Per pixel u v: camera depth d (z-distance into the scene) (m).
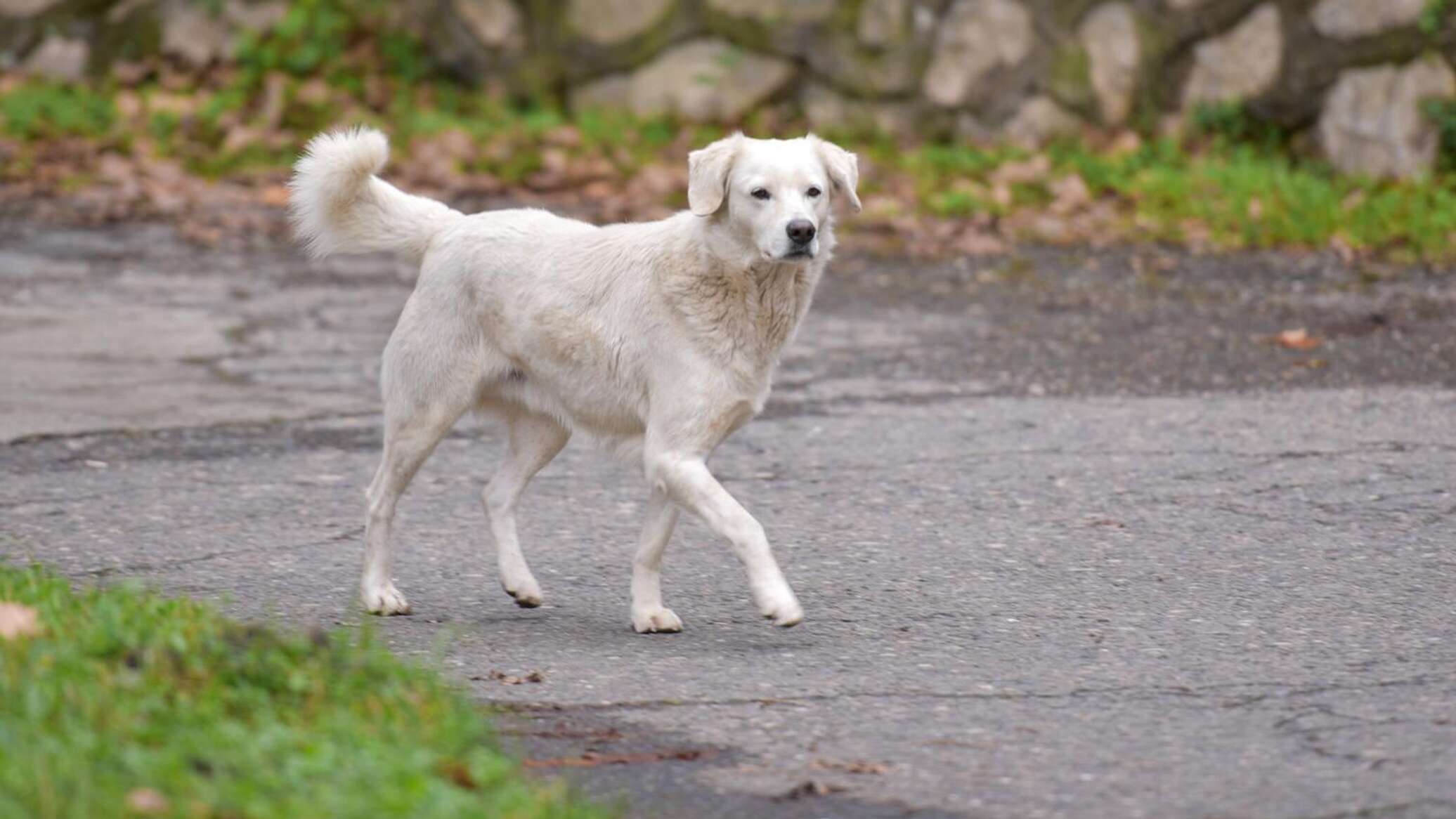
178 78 26.48
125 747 6.16
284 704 6.87
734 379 8.78
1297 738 7.34
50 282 18.75
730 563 10.34
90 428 13.38
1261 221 20.69
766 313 8.80
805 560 10.38
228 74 26.67
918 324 17.36
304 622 9.05
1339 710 7.70
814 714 7.67
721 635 8.96
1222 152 23.17
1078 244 20.58
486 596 9.73
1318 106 22.94
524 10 26.69
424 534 10.95
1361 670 8.28
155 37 27.14
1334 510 11.30
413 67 27.00
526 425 9.62
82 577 9.77
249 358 15.95
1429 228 20.06
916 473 12.36
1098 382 15.12
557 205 21.95
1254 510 11.34
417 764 6.22
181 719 6.50
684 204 21.77
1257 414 13.97
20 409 13.88
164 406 14.15
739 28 25.62
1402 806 6.57
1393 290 18.20
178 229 21.33
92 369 15.30
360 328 17.22
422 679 7.30
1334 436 13.24
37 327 16.86
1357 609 9.30
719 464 12.71
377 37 27.14
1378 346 16.19
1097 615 9.24
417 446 9.36
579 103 26.23
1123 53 24.08
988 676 8.23
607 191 22.39
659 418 8.79
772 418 14.03
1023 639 8.83
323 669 7.15
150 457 12.70
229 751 6.19
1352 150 22.48
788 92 25.44
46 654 7.00
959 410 14.20
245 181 23.25
